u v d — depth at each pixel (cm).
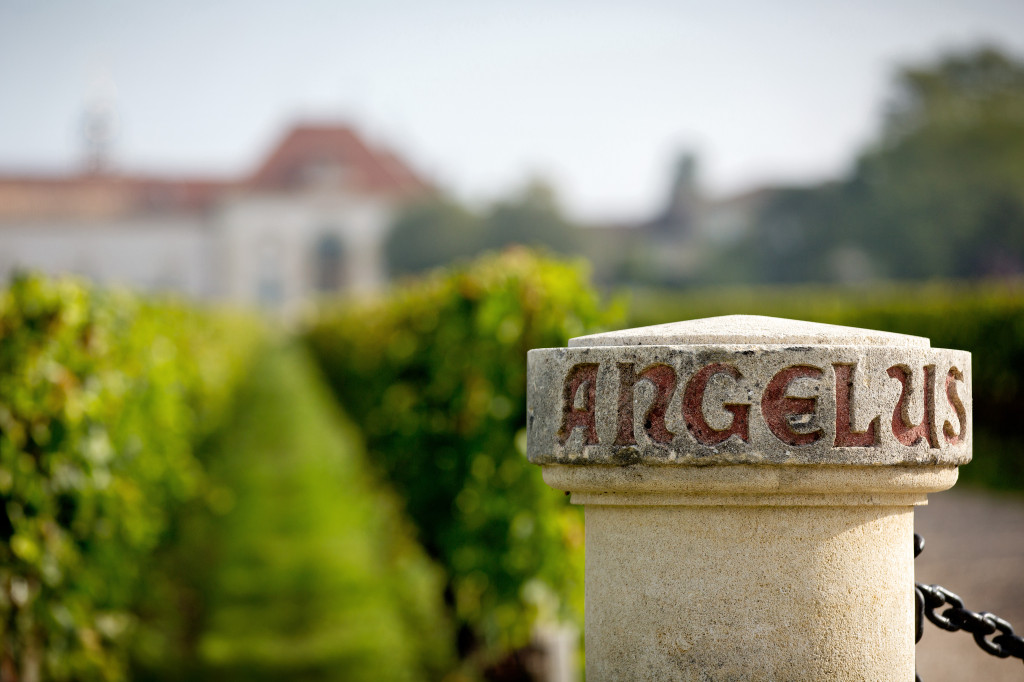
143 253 8738
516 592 555
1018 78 6769
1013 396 1241
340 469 1316
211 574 870
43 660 467
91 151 9562
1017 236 6338
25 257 8562
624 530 215
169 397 757
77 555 495
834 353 196
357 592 805
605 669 217
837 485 200
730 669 205
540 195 8806
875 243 6650
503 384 559
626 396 205
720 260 8362
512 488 552
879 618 209
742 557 206
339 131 9231
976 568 766
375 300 1230
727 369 199
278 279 8831
